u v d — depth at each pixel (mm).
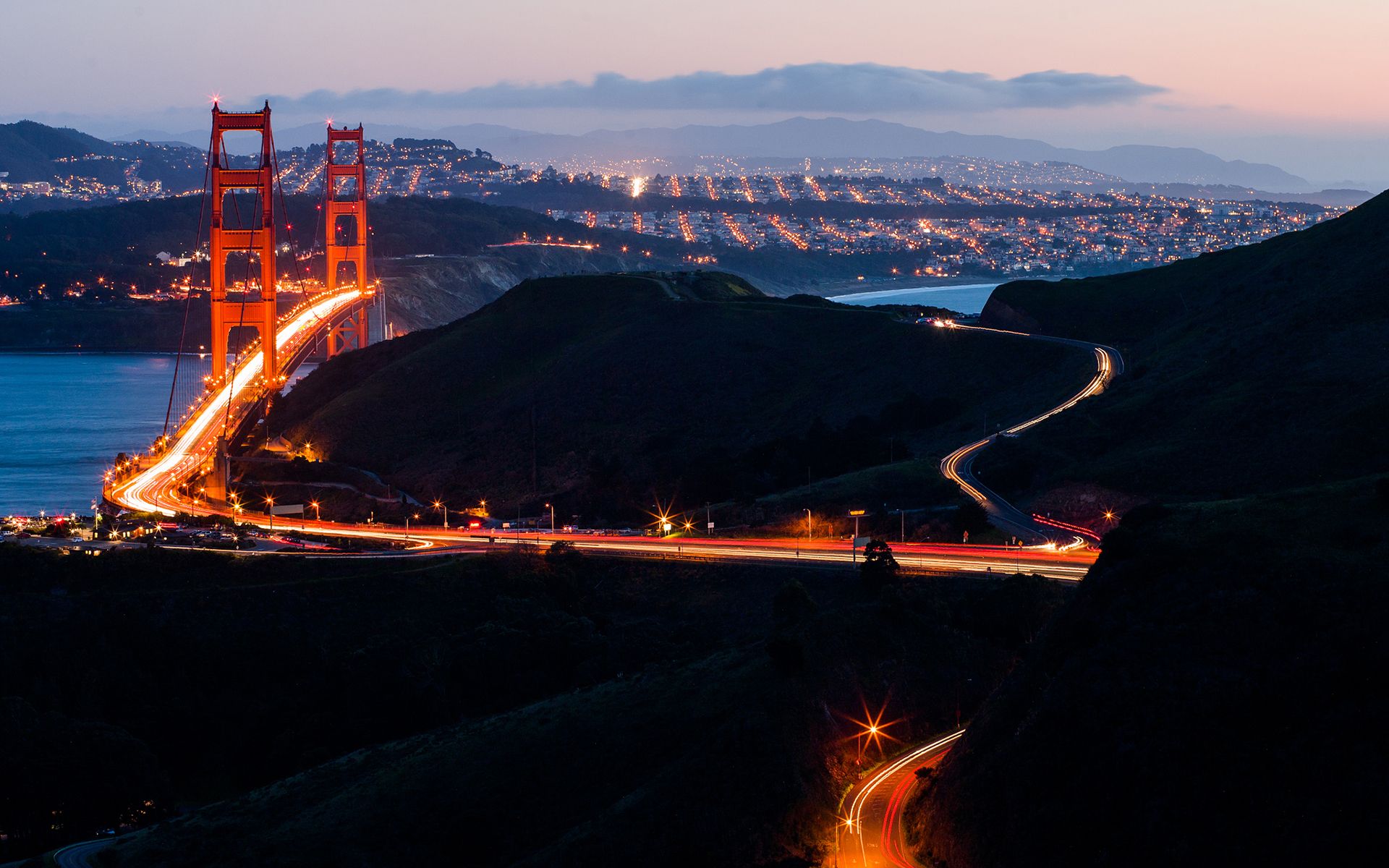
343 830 64875
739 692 67250
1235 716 47281
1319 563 50969
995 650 70750
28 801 75438
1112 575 56625
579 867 57094
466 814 63844
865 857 51719
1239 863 43531
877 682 66125
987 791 51375
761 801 57031
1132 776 47562
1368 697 45438
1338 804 43094
